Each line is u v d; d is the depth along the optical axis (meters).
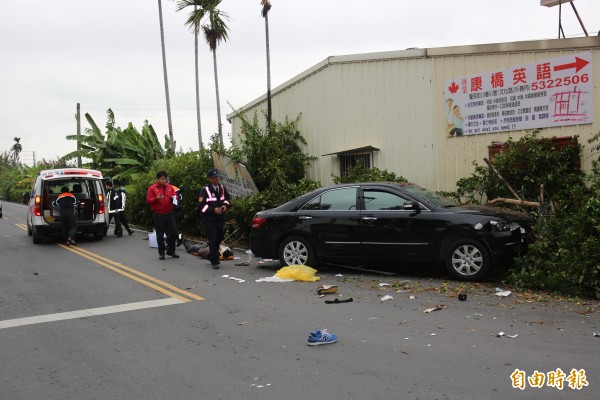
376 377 4.64
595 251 7.27
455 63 12.10
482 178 11.20
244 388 4.50
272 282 8.98
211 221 10.57
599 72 10.25
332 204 9.54
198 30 25.73
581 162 10.41
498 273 8.75
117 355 5.44
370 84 13.50
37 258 12.67
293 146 15.94
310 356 5.23
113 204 17.17
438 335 5.78
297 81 15.97
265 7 23.44
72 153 27.78
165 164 19.03
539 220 8.53
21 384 4.74
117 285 9.06
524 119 11.11
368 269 9.95
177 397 4.36
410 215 8.76
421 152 12.62
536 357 5.02
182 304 7.56
